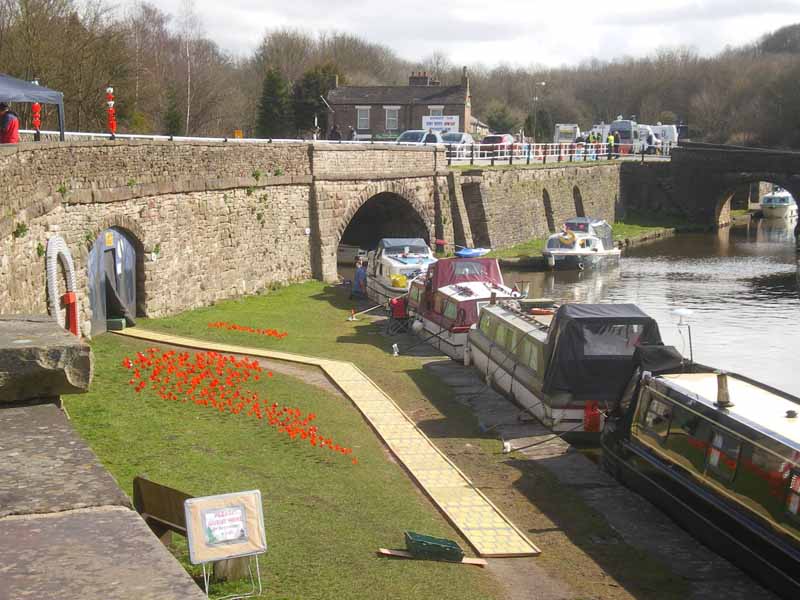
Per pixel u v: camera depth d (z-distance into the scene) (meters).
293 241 36.94
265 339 25.50
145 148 26.30
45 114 38.12
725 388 12.89
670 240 67.44
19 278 18.80
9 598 2.72
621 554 11.74
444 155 49.12
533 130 100.44
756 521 11.32
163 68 64.75
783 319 36.28
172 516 8.68
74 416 14.78
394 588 9.45
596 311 18.28
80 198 22.56
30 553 3.04
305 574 9.48
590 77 151.00
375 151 42.03
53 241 20.61
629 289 44.16
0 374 5.28
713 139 121.62
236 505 8.07
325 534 10.90
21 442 4.22
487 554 11.21
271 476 13.05
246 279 33.44
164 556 3.04
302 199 37.44
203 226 30.23
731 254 58.84
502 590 10.02
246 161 32.97
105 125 40.81
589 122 140.12
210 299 30.89
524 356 19.83
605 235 53.06
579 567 11.17
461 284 27.20
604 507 13.73
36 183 19.91
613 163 73.31
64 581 2.85
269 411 16.48
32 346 5.39
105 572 2.91
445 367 24.03
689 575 11.23
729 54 160.75
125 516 3.38
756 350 30.91
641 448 14.30
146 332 24.72
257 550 8.12
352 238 50.72
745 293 42.91
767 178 72.56
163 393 16.95
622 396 15.79
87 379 5.52
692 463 12.92
